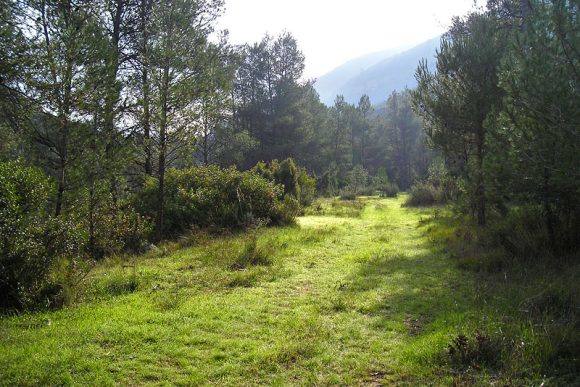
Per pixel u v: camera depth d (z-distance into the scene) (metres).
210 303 7.43
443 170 25.62
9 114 10.30
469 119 13.84
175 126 14.44
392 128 70.38
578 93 7.50
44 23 9.98
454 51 14.04
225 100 15.62
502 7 17.77
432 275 9.23
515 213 11.70
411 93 16.02
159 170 14.99
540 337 4.93
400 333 6.07
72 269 7.95
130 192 16.09
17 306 7.13
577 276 7.35
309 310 7.11
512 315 5.99
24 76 9.60
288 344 5.61
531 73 7.91
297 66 40.66
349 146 60.59
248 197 17.31
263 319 6.66
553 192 8.55
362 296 7.87
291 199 19.42
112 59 10.86
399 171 67.12
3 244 7.14
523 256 9.14
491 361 4.78
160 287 8.63
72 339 5.68
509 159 9.02
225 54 21.39
